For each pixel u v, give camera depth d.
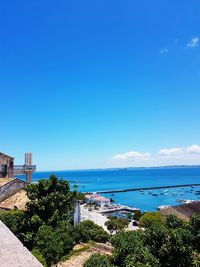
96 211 95.25
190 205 47.22
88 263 17.36
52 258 27.17
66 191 34.75
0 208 38.84
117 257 16.91
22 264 4.92
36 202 32.84
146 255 15.85
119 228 56.19
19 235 31.36
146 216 44.28
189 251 16.61
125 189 196.12
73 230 33.59
